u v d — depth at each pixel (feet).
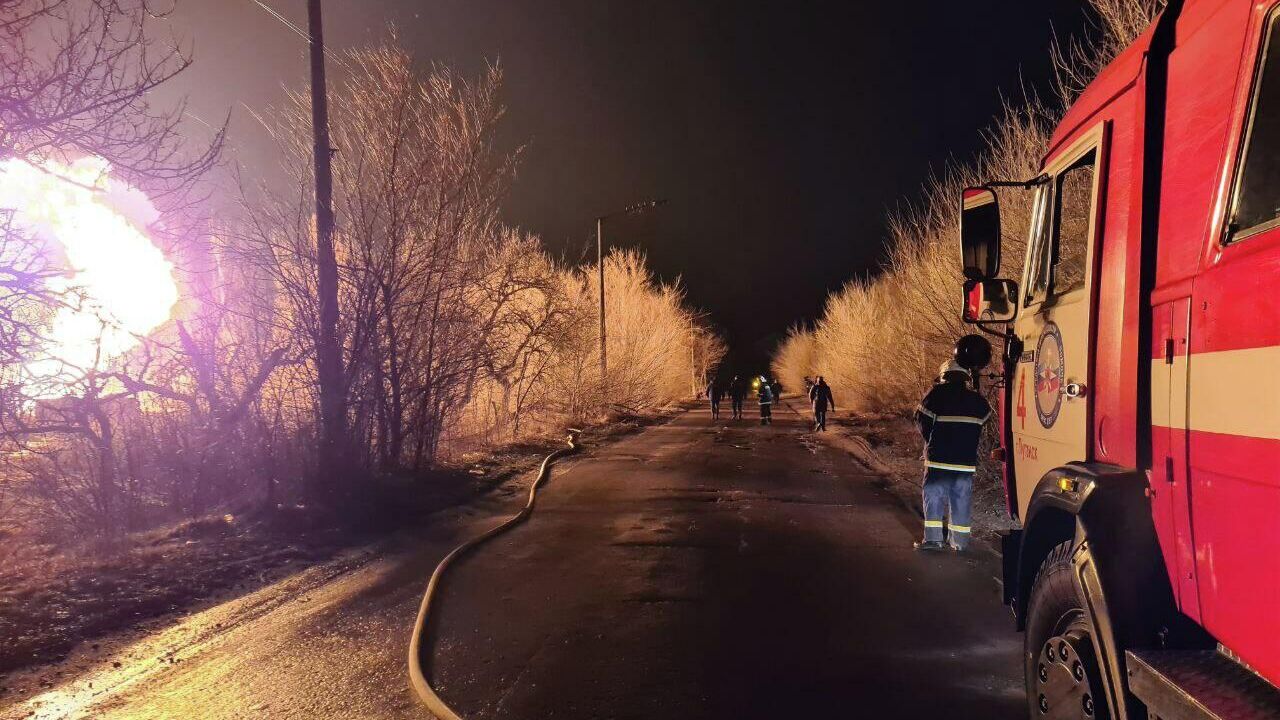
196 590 22.76
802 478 46.88
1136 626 8.73
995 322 15.20
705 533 31.04
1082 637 10.07
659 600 21.88
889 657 17.40
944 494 27.14
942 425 26.89
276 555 27.04
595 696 15.31
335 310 36.94
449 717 14.06
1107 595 8.91
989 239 14.56
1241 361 7.21
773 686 15.79
